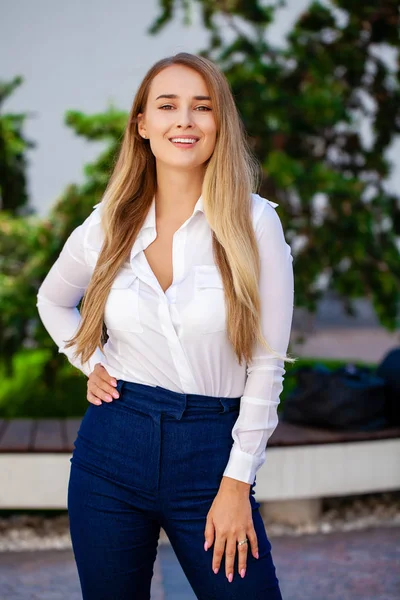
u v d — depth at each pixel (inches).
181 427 70.1
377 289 207.5
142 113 76.2
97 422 73.0
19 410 214.8
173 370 70.8
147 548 72.5
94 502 71.2
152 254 74.1
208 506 70.1
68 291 83.1
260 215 72.0
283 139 198.2
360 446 149.2
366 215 197.3
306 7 207.8
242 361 71.0
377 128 215.6
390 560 137.2
